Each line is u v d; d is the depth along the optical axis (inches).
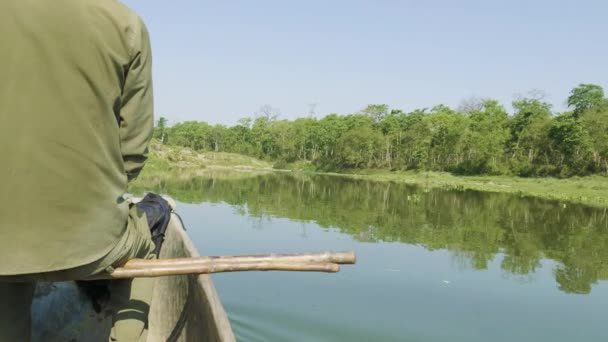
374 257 269.6
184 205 478.9
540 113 2032.5
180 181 933.2
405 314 179.0
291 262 72.9
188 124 3740.2
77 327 104.8
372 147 2576.3
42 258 57.2
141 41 65.9
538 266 272.2
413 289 212.2
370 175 2343.8
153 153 1995.6
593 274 256.4
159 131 3528.5
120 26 62.4
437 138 2266.2
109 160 63.1
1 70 55.6
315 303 185.9
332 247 288.8
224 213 422.6
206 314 92.0
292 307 179.8
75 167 58.2
